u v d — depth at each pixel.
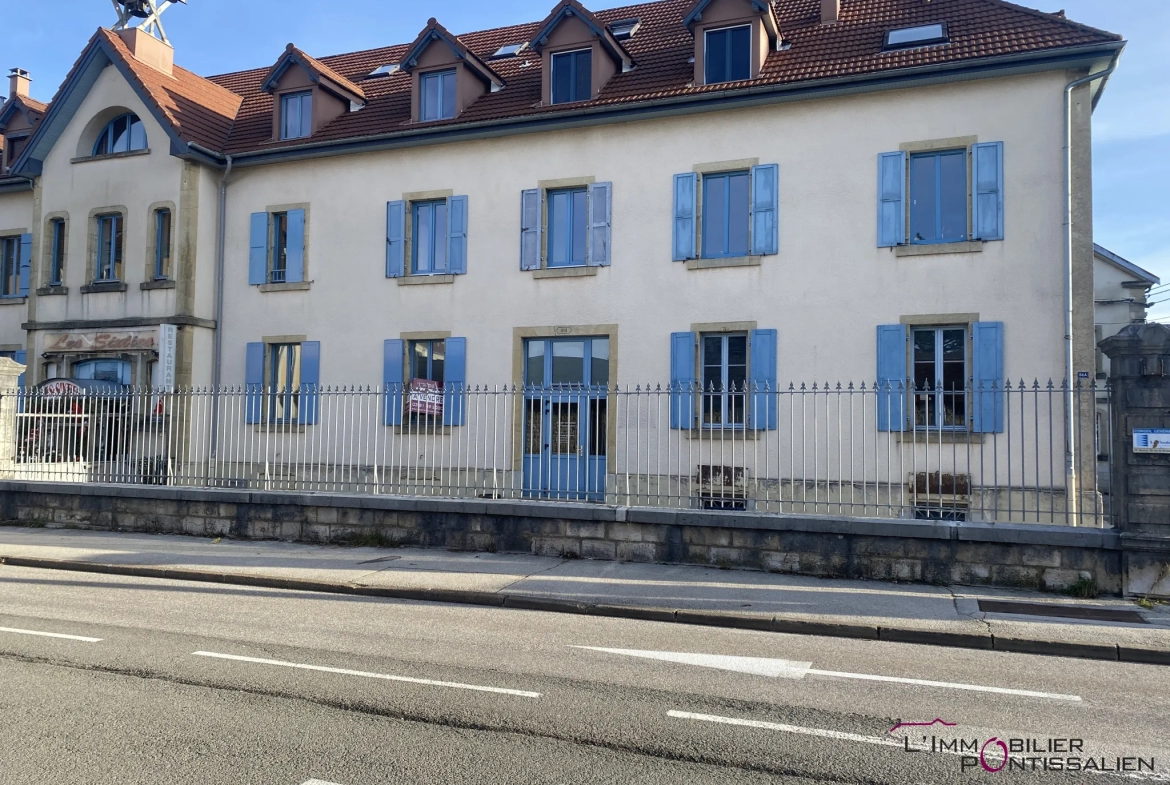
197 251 18.77
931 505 13.71
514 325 16.78
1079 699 5.77
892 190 14.45
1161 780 4.38
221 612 8.24
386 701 5.41
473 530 11.38
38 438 14.49
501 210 17.08
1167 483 8.55
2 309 21.16
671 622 8.12
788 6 18.14
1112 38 13.30
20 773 4.20
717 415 15.25
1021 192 13.79
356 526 11.95
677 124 15.88
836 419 14.46
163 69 20.81
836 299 14.66
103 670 6.07
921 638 7.44
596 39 16.86
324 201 18.50
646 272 15.91
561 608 8.55
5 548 11.70
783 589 9.07
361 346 17.91
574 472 16.11
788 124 15.16
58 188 20.02
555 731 4.91
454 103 18.09
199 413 18.11
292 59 18.91
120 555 11.16
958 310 13.98
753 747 4.72
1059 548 8.91
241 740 4.69
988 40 14.45
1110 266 30.38
